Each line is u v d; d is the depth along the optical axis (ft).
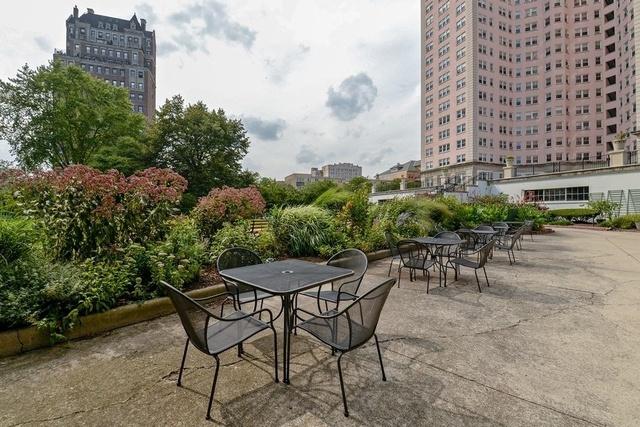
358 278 10.16
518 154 137.69
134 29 218.18
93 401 6.40
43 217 12.05
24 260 10.18
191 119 74.23
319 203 28.99
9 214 12.11
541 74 135.13
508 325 10.21
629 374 7.23
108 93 72.95
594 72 132.57
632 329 9.73
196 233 16.92
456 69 132.87
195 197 66.03
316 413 5.99
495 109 131.54
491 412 5.98
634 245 27.43
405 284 15.42
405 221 27.86
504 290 14.23
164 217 14.57
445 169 135.54
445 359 8.04
